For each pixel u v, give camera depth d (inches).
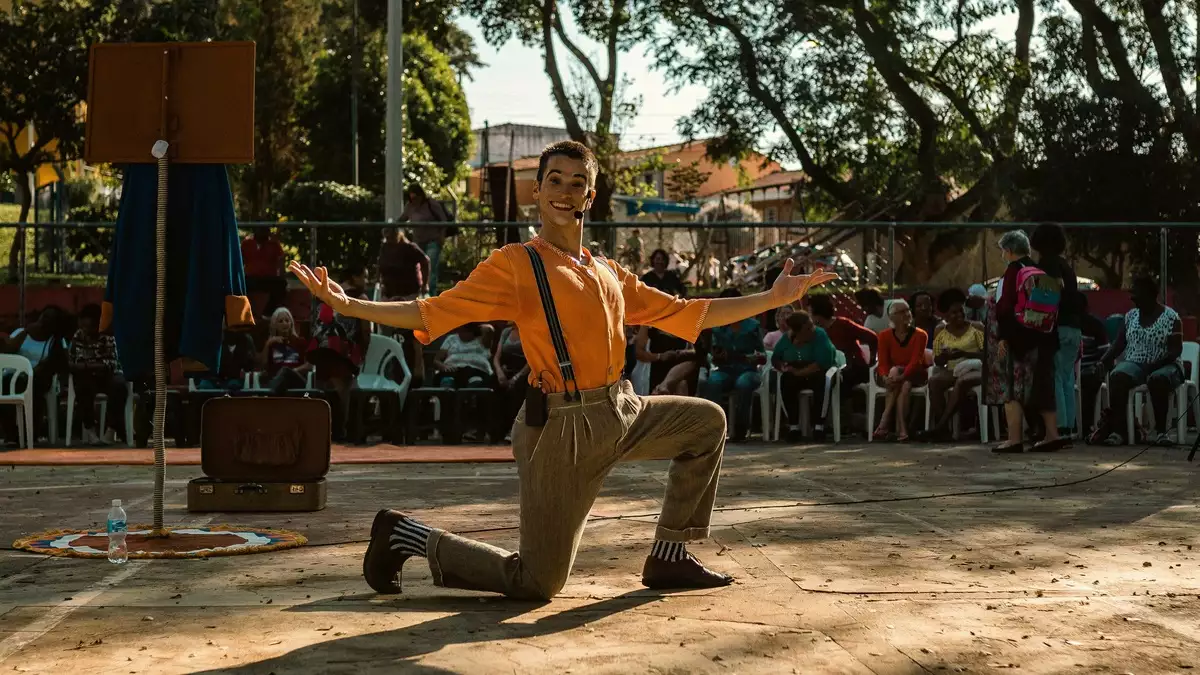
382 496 303.7
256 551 223.0
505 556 176.9
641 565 208.7
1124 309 566.6
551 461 170.1
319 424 283.6
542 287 168.6
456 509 281.0
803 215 984.3
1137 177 812.6
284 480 281.0
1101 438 435.8
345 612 172.2
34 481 337.7
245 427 282.7
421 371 475.5
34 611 173.8
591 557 216.5
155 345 237.3
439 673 141.3
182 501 296.4
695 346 454.0
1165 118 825.5
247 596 184.1
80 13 987.3
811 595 184.1
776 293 182.7
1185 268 598.2
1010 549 225.0
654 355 455.5
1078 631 163.0
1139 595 185.2
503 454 396.8
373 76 1277.1
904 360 457.1
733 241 674.8
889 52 888.3
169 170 244.1
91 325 445.7
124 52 239.1
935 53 900.0
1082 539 236.4
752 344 464.1
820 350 455.2
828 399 460.4
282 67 1263.5
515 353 448.8
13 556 219.0
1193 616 171.9
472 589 179.5
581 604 177.6
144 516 272.4
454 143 1385.3
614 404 171.8
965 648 154.0
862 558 215.3
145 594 185.9
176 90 238.7
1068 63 850.8
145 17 1026.1
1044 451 410.9
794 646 154.1
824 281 183.3
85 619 168.9
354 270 465.7
